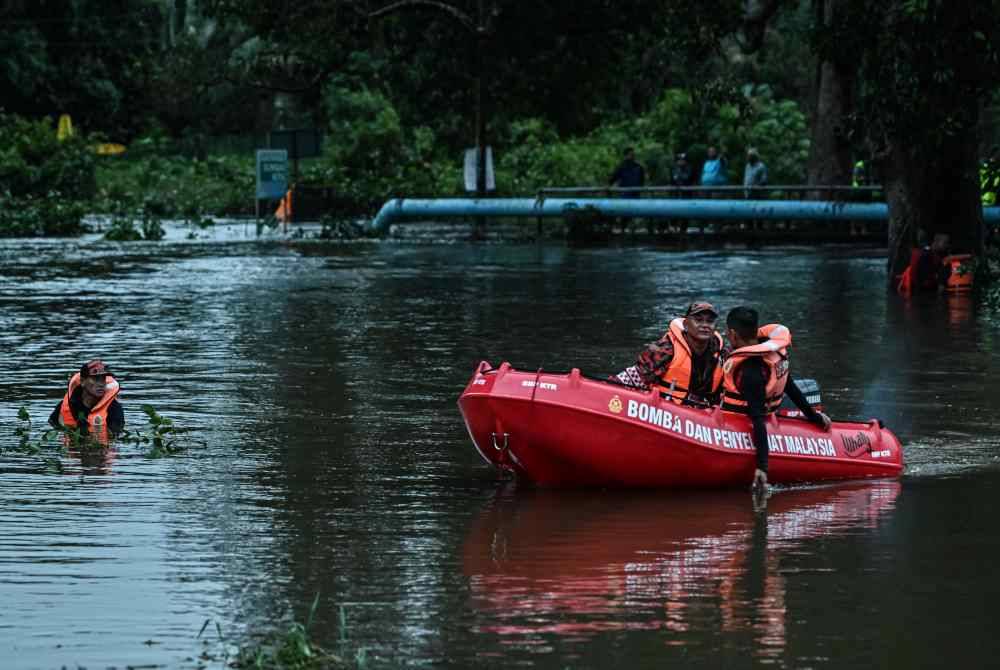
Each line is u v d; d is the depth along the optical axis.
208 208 136.38
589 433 24.25
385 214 103.69
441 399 34.41
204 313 53.03
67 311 53.56
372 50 124.50
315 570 19.77
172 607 18.05
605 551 20.92
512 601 18.36
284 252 87.31
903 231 64.31
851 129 64.06
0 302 56.62
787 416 26.05
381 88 141.62
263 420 31.50
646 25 108.75
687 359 25.33
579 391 24.34
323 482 25.50
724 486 25.17
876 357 41.84
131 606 18.06
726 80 85.50
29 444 28.55
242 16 111.06
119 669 15.82
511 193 129.00
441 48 112.44
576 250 89.94
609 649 16.56
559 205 99.00
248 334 46.84
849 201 97.69
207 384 36.53
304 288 63.25
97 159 156.62
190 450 28.19
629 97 161.62
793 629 17.34
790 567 20.09
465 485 25.44
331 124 146.88
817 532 22.17
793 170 130.75
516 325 49.47
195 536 21.56
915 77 58.28
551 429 24.25
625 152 104.75
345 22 108.31
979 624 17.56
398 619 17.59
